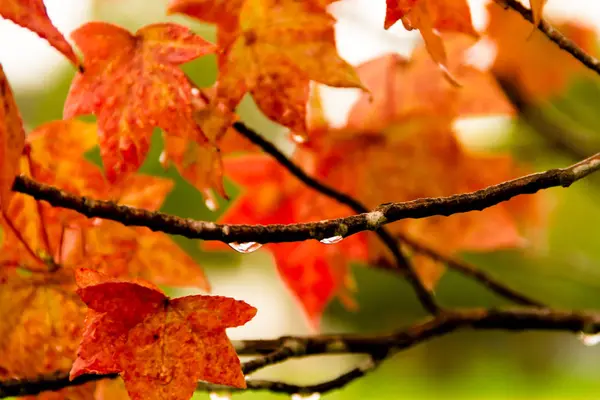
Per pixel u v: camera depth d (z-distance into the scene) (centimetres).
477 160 120
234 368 104
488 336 691
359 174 119
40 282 108
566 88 125
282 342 113
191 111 107
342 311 593
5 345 108
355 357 417
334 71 108
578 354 675
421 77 118
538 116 125
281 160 112
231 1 108
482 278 121
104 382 108
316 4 108
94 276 104
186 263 110
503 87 124
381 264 121
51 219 108
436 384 652
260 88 108
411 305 613
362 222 103
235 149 113
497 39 121
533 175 103
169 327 104
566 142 127
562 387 647
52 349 108
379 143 119
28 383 107
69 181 109
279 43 108
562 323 118
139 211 103
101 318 104
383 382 596
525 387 652
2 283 108
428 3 107
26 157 108
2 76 101
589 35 125
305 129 108
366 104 118
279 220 120
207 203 110
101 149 107
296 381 405
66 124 108
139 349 104
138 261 109
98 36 107
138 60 107
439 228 122
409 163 119
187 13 108
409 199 119
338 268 121
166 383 104
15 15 102
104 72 107
